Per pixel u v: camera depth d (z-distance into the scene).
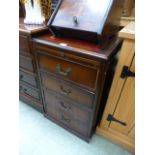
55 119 1.16
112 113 0.96
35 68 0.96
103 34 0.63
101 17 0.64
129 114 0.89
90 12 0.68
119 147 1.06
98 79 0.70
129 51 0.66
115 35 0.80
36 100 1.20
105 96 0.95
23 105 1.37
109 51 0.67
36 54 0.86
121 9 0.77
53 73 0.86
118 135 1.04
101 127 1.09
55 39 0.80
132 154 1.01
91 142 1.08
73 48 0.69
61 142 1.08
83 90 0.79
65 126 1.13
